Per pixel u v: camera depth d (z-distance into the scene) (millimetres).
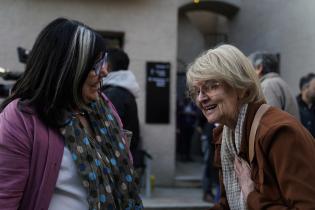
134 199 1948
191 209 6957
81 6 7973
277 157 1736
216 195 6734
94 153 1791
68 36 1759
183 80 11461
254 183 1879
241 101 1927
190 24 12422
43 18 7863
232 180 2025
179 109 10773
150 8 8164
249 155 1868
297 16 8211
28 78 1754
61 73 1742
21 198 1681
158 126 8188
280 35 8938
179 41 12352
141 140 7906
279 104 3889
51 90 1737
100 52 1812
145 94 8148
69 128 1764
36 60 1757
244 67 1908
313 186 1683
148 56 8164
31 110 1717
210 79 1886
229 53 1906
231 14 11312
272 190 1789
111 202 1779
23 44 7816
